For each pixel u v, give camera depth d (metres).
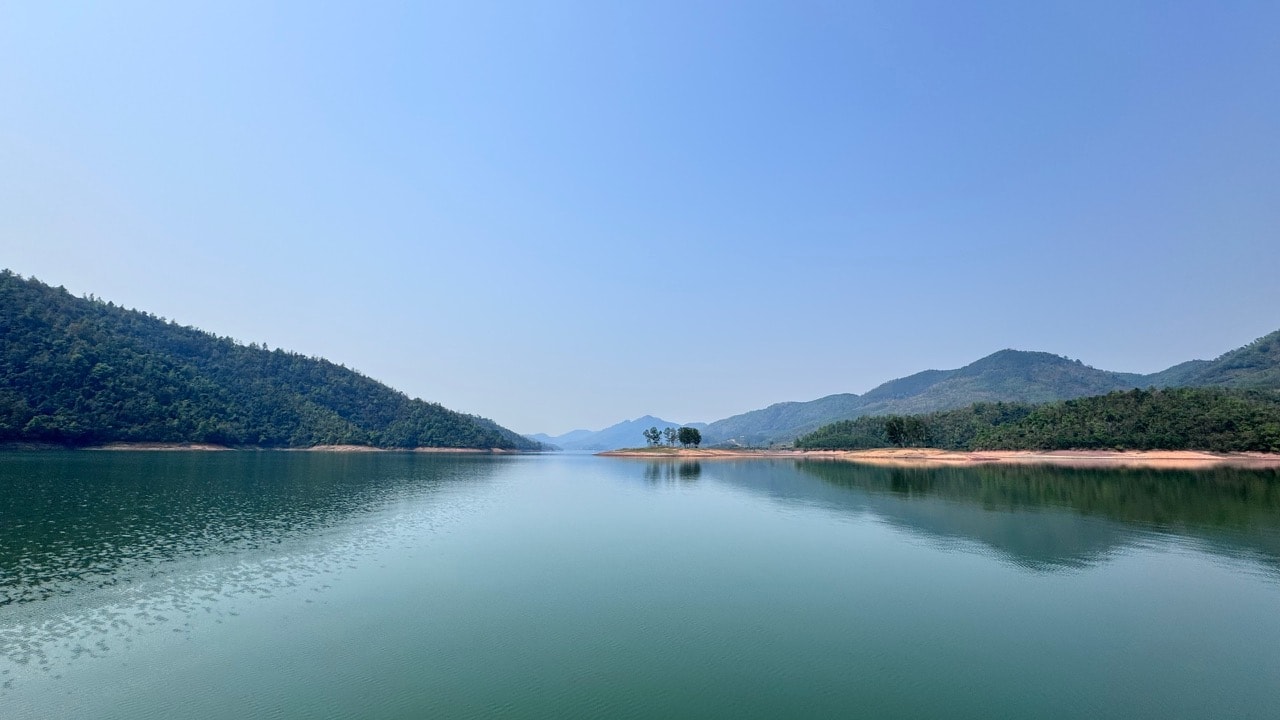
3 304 158.38
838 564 34.22
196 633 22.73
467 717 16.28
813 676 19.08
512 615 24.97
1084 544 39.91
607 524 48.78
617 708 16.80
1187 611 25.86
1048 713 16.78
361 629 23.25
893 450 185.75
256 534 41.62
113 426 155.50
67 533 40.25
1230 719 16.53
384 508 56.59
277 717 16.30
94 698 17.48
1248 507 57.16
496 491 76.38
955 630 23.47
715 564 34.12
